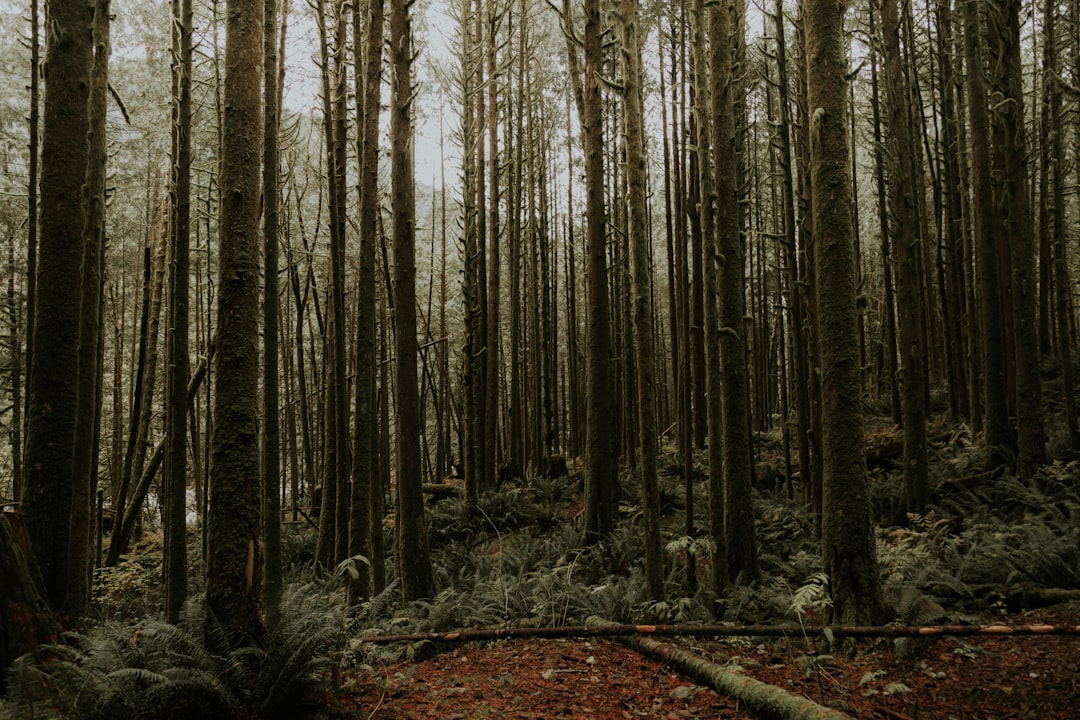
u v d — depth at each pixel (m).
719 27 8.07
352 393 15.20
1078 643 5.41
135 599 8.74
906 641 5.46
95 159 5.60
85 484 5.12
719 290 7.99
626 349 15.40
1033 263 10.91
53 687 3.73
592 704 4.70
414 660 5.80
